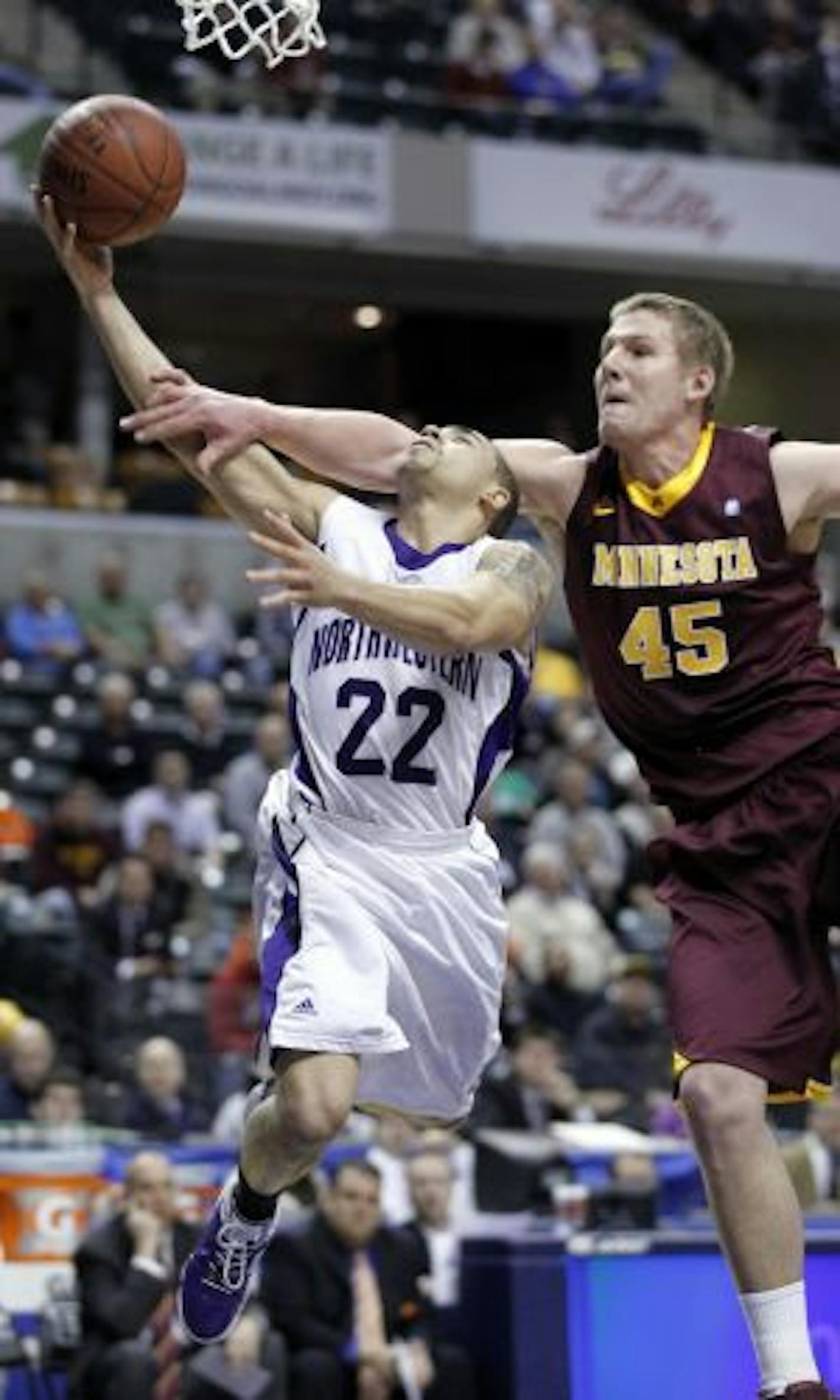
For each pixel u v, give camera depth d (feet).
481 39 137.69
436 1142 60.44
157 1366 52.06
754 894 29.99
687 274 143.74
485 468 30.19
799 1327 28.60
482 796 30.37
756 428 30.94
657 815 98.07
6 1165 57.62
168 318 159.12
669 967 30.22
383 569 29.73
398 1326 54.95
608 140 136.98
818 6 154.92
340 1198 54.95
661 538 30.35
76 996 75.92
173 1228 53.67
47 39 132.98
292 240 133.90
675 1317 52.26
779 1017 29.32
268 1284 54.65
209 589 128.26
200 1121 66.64
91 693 108.06
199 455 30.81
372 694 29.40
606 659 30.94
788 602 30.32
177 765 92.68
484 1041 30.78
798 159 143.02
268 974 29.94
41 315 151.94
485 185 133.49
